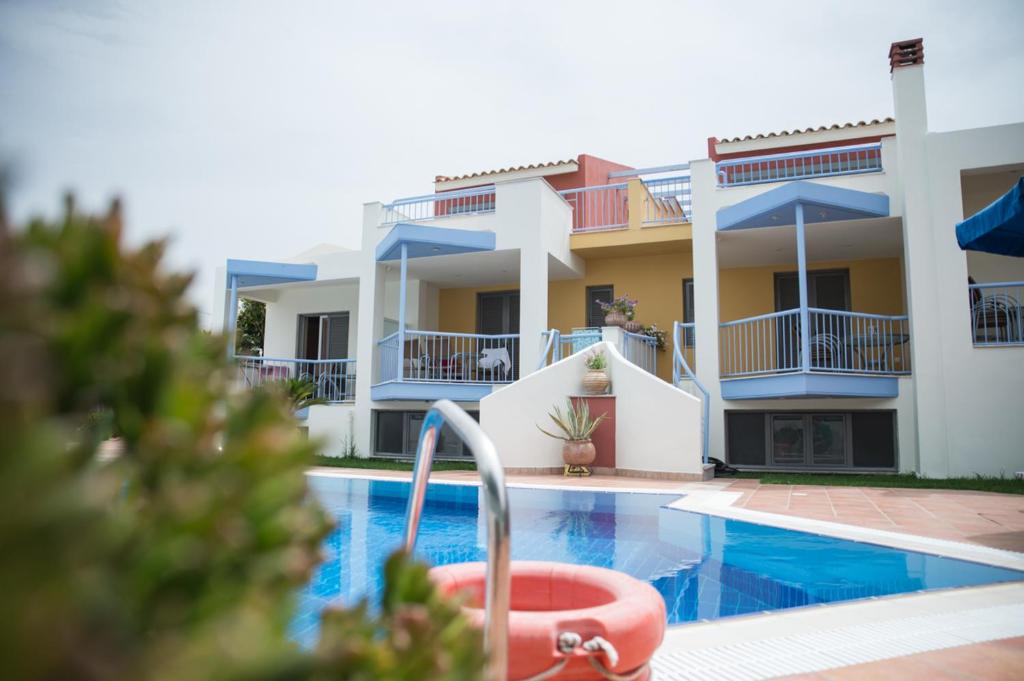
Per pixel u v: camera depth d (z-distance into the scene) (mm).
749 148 16031
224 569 428
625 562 5496
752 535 6324
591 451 10867
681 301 15312
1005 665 2959
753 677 2826
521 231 13625
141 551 377
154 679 301
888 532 6023
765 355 14797
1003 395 10312
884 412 11742
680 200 14531
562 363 11641
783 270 15055
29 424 290
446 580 2213
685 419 10461
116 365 455
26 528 252
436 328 17453
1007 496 8422
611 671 1799
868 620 3633
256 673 359
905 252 11406
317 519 570
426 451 1834
